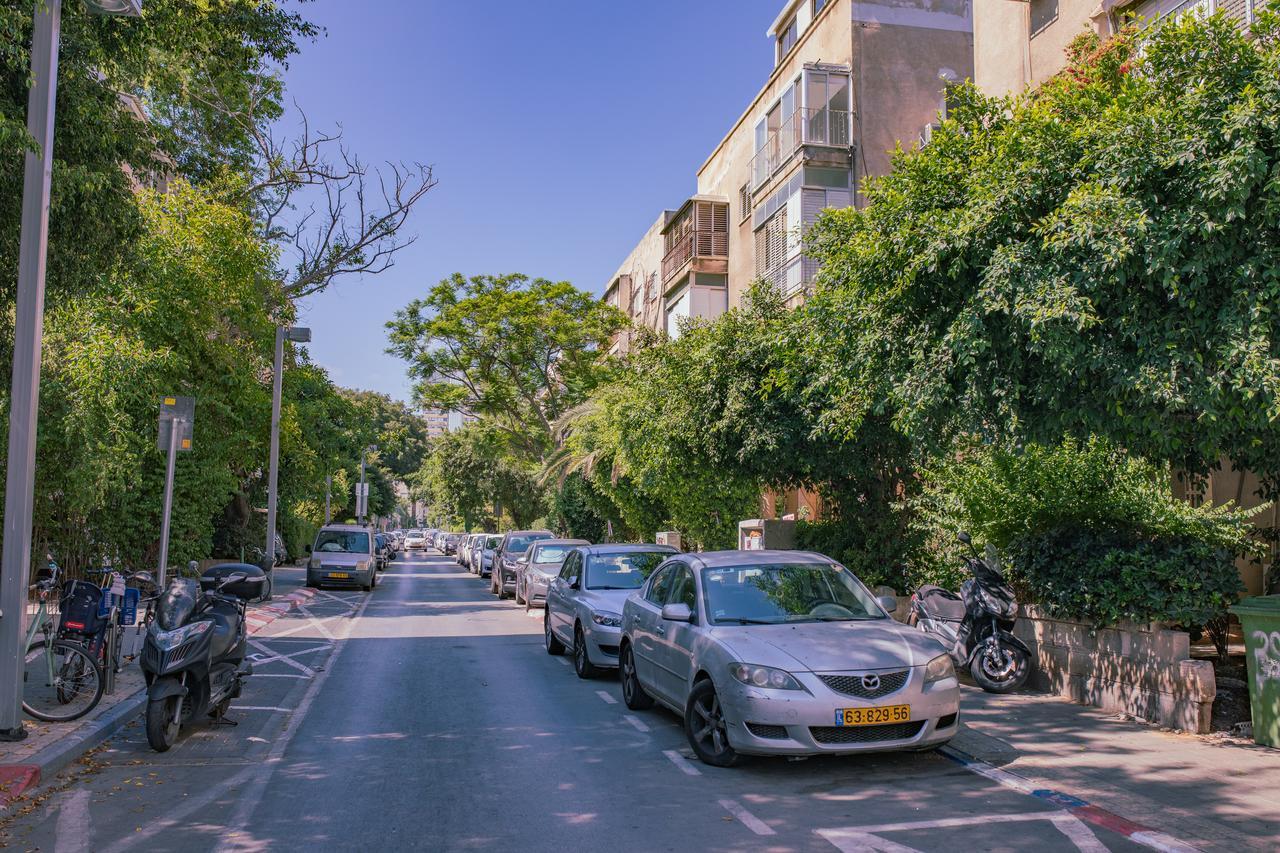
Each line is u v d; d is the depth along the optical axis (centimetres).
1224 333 593
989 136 798
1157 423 651
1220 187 576
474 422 4972
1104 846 528
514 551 2681
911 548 1374
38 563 1684
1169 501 923
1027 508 1013
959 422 783
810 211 2320
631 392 1928
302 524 4481
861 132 2347
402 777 703
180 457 1848
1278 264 574
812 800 629
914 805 612
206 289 1817
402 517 16212
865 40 2378
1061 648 962
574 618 1219
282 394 2647
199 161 2347
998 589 990
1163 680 823
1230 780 650
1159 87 679
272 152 2423
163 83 1811
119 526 1755
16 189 796
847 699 666
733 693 689
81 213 837
